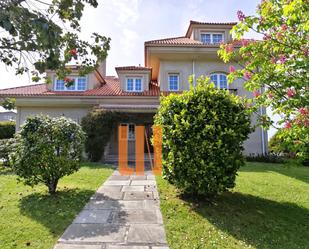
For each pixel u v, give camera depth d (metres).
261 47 6.77
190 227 6.32
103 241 5.54
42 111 22.80
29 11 4.12
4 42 4.80
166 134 8.23
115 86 25.61
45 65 5.17
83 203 7.96
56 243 5.43
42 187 9.84
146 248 5.28
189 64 23.39
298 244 5.77
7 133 27.44
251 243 5.67
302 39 6.46
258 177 12.02
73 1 5.82
